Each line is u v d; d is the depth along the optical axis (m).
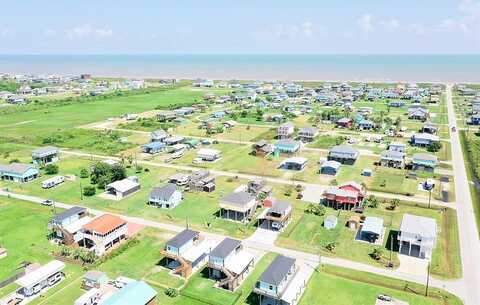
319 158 151.50
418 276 75.56
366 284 73.31
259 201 108.81
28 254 84.50
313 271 77.62
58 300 69.25
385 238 90.50
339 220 99.62
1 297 69.88
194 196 116.06
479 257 82.19
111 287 72.25
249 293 71.12
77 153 160.38
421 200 111.44
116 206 108.88
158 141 170.25
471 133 185.88
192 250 80.81
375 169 138.00
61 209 107.31
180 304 68.06
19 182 127.88
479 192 117.12
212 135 188.88
